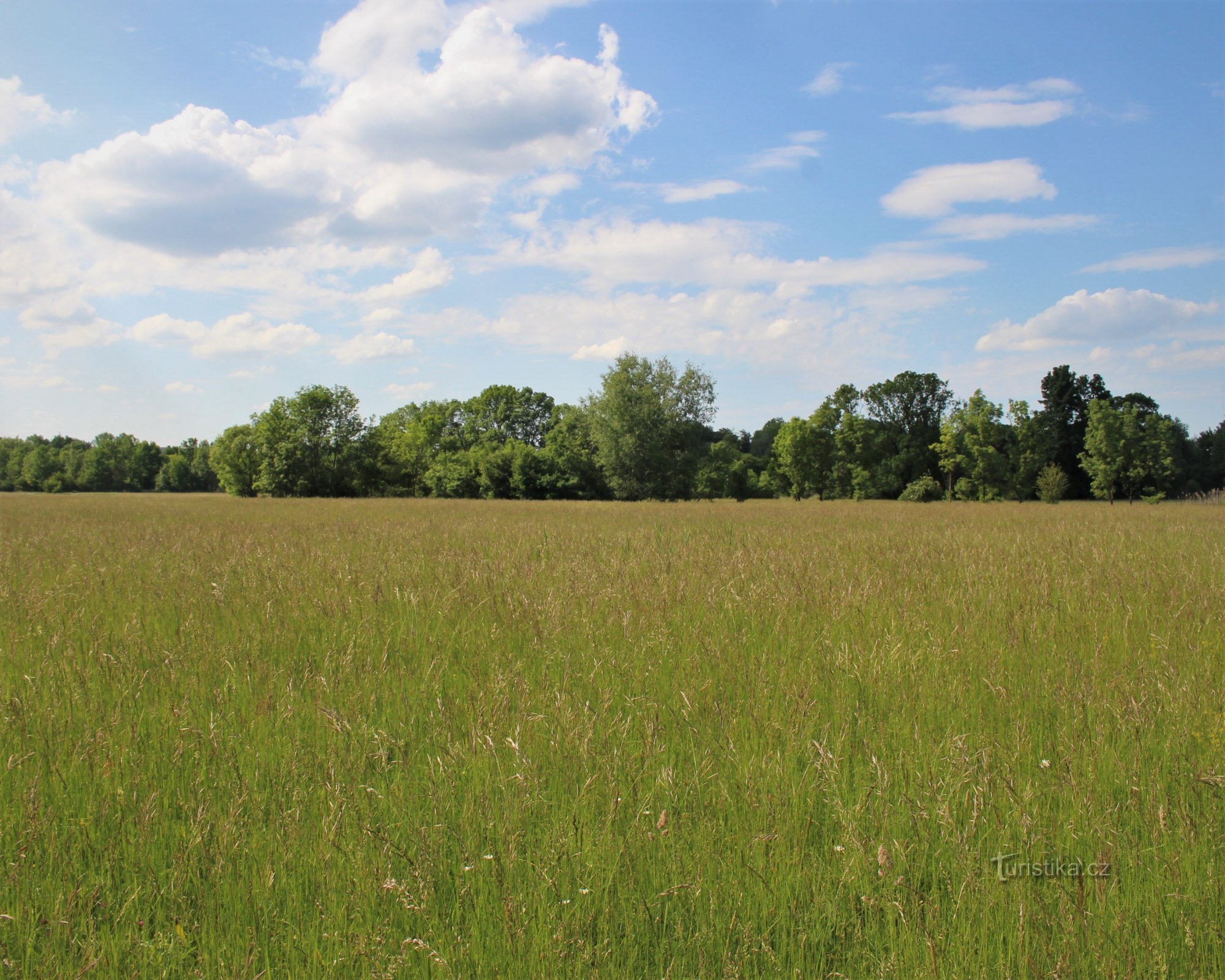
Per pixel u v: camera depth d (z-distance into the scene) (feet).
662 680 14.66
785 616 20.17
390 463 244.63
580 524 61.98
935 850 8.69
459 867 8.31
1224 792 9.59
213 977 6.84
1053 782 10.24
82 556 34.32
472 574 26.89
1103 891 7.82
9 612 20.57
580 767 10.52
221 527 58.80
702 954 7.02
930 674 14.82
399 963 6.85
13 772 10.29
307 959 6.91
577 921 7.37
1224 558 32.14
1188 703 12.85
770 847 8.67
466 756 10.78
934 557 33.17
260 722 12.20
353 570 28.30
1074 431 244.22
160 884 7.96
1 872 8.11
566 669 14.76
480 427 297.12
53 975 6.70
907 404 269.03
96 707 12.69
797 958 7.15
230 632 18.31
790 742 11.25
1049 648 17.04
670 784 9.88
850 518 74.28
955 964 6.88
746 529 56.34
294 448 228.43
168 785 10.05
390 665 15.81
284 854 8.38
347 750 11.09
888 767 10.60
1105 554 33.68
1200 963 6.98
